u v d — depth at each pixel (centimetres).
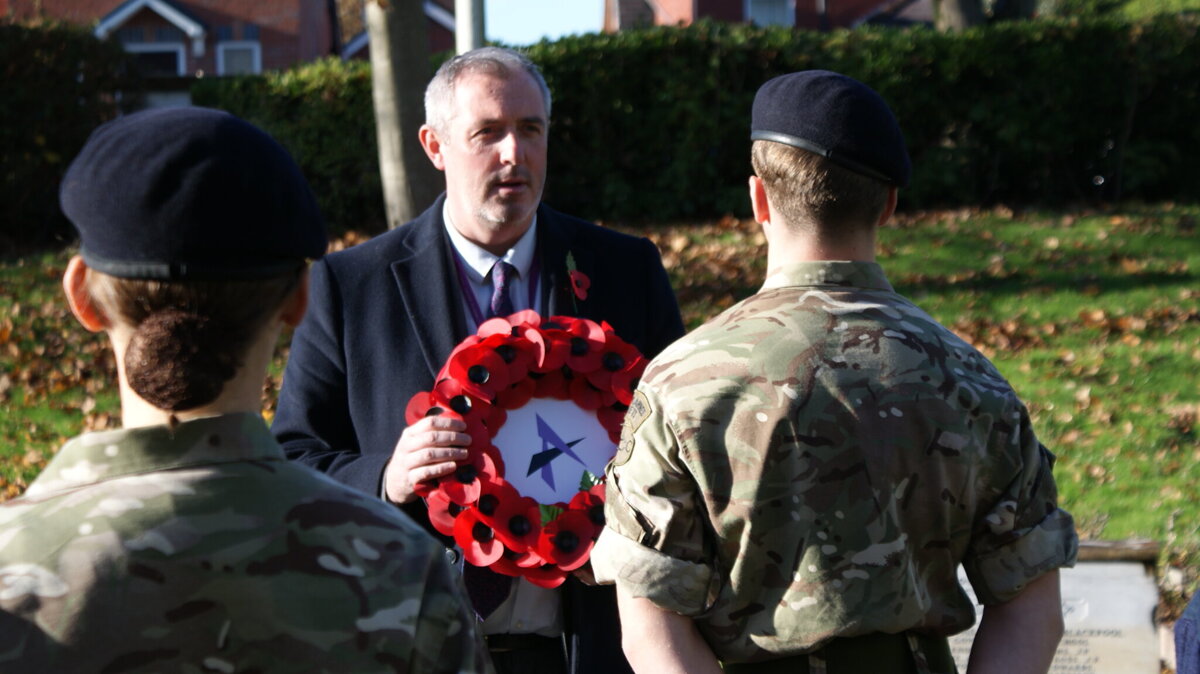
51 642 129
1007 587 201
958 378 200
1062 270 983
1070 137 1243
